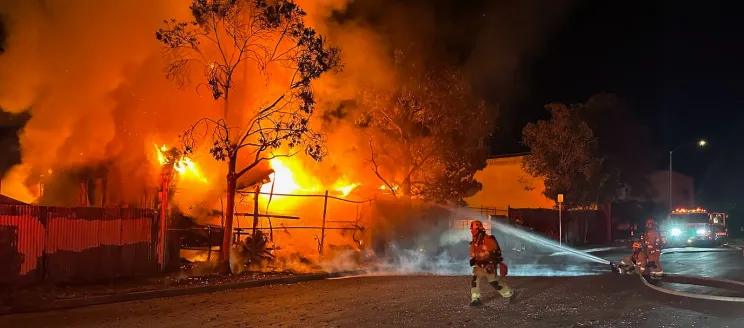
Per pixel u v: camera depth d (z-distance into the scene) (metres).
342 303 10.79
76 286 12.58
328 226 22.00
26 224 12.56
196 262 16.55
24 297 11.27
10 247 12.31
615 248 31.44
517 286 12.84
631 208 40.69
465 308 9.93
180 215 17.66
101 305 11.26
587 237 36.69
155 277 14.11
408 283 14.03
